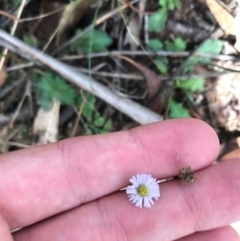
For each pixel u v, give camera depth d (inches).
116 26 4.2
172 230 3.2
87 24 4.2
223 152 4.1
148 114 4.1
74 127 4.1
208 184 3.2
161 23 4.3
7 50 4.1
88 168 3.3
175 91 4.2
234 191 3.2
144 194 3.2
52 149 3.3
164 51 4.2
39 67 4.1
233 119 4.2
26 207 3.3
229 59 4.2
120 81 4.2
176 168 3.3
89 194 3.3
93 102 4.1
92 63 4.2
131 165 3.3
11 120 4.1
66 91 4.1
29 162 3.3
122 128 4.1
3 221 3.1
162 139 3.3
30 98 4.1
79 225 3.3
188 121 3.3
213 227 3.3
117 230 3.3
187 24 4.3
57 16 4.1
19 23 4.2
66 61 4.2
